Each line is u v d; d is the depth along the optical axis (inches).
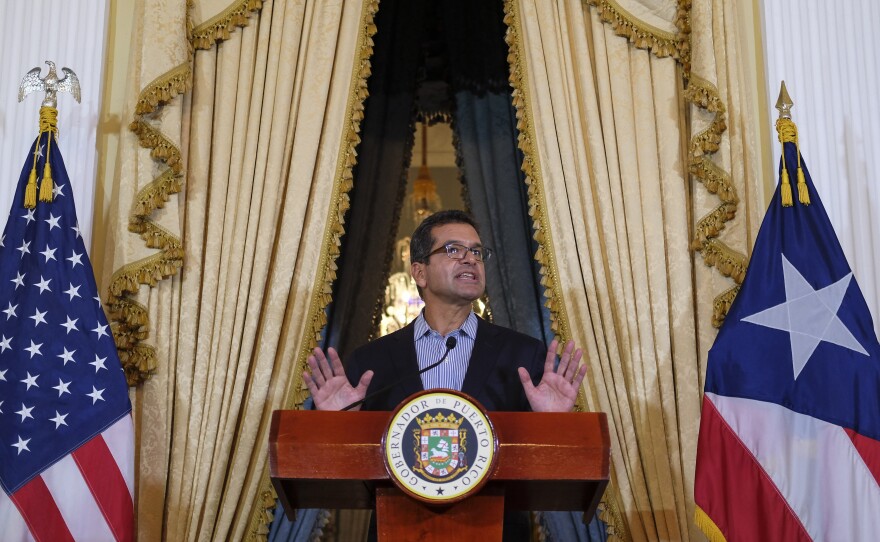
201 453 137.9
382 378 122.8
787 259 129.1
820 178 151.9
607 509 138.0
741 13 162.4
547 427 86.4
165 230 140.9
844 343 124.3
